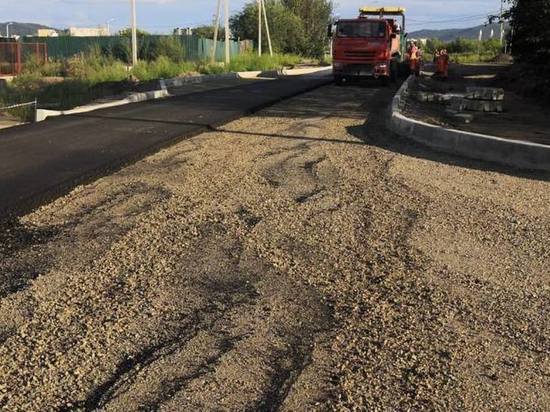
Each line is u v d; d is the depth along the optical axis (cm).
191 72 3055
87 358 390
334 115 1570
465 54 8512
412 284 506
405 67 3089
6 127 1280
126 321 439
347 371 378
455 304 472
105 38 4250
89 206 725
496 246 603
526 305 473
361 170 915
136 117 1448
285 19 6347
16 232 634
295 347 405
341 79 2620
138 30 5253
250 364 384
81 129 1250
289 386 360
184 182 830
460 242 611
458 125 1369
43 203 735
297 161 973
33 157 966
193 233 623
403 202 745
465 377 373
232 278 513
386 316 450
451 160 1003
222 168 918
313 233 627
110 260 553
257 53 4838
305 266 541
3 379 367
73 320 440
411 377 372
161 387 359
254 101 1852
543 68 2036
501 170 938
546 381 372
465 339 420
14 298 473
